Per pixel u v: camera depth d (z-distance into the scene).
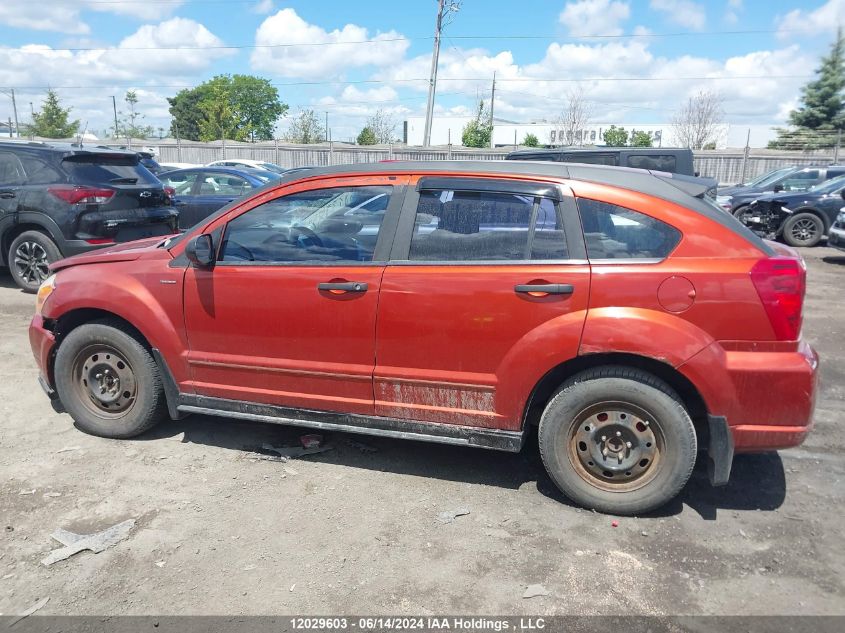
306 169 3.85
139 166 8.57
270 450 4.07
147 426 4.16
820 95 39.69
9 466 3.81
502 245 3.38
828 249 14.31
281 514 3.37
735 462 4.04
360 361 3.59
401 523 3.31
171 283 3.88
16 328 6.64
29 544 3.07
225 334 3.82
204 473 3.79
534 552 3.08
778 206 14.71
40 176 7.67
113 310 3.96
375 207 3.59
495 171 3.47
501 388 3.37
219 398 3.91
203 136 52.44
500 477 3.81
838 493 3.66
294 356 3.71
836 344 6.70
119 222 7.85
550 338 3.23
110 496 3.51
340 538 3.17
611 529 3.28
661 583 2.86
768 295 3.06
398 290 3.45
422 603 2.71
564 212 3.31
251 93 77.31
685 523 3.34
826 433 4.48
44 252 7.84
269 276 3.67
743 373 3.09
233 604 2.69
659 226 3.22
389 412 3.61
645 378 3.23
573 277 3.21
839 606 2.71
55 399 4.65
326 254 3.64
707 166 27.72
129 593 2.75
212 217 3.89
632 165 10.84
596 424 3.34
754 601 2.74
